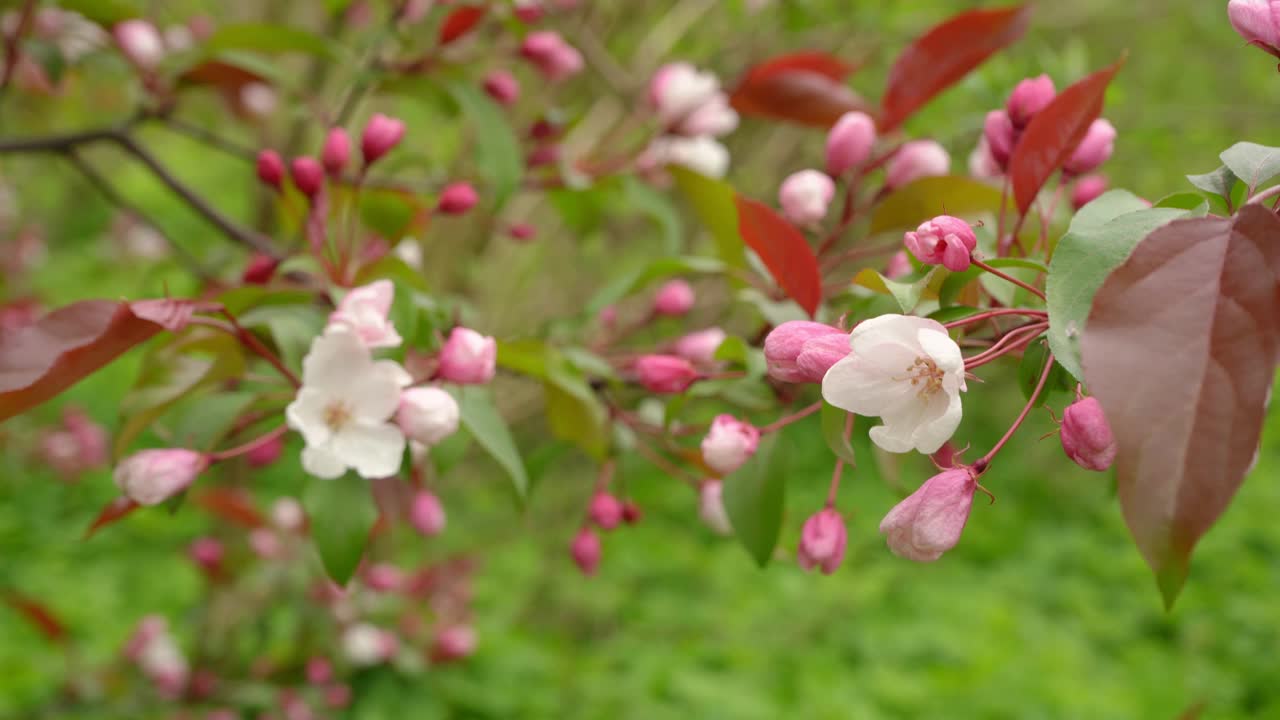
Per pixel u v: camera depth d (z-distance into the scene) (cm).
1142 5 245
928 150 85
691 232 238
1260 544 318
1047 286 65
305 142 162
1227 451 62
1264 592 295
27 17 102
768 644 260
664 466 90
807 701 235
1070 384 69
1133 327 62
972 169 89
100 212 360
